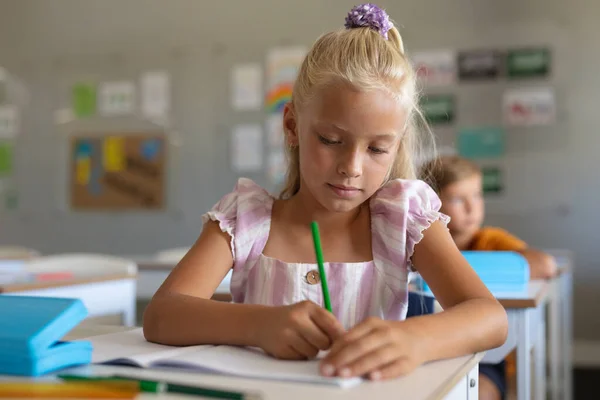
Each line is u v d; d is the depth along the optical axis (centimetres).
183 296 90
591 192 400
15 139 486
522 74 410
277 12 446
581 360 397
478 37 416
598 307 397
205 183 457
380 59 96
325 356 70
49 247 481
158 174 464
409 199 109
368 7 106
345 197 94
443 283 101
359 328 72
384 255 108
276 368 70
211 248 108
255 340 78
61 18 481
